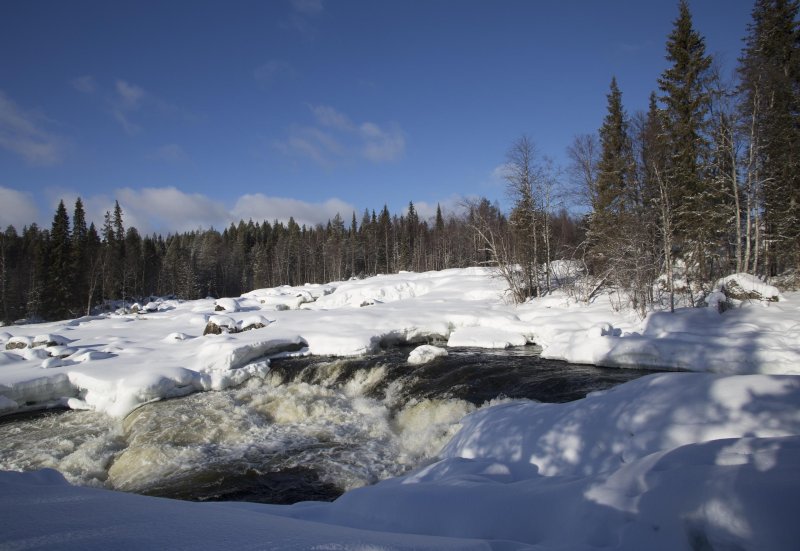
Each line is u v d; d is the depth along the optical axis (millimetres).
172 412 12602
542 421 6012
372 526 4195
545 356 15805
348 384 14898
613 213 24703
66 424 13211
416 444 9867
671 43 23812
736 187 21203
